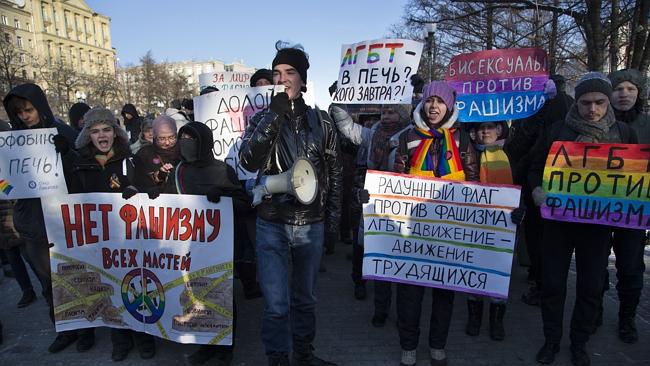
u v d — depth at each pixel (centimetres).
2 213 390
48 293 349
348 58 438
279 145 271
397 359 318
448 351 327
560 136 299
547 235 299
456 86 378
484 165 313
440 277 301
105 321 324
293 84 272
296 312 283
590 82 279
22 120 331
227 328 304
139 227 314
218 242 303
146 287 316
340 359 318
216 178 318
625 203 273
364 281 433
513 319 379
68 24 8019
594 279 287
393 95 406
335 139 284
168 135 333
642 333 345
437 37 1852
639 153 269
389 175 304
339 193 291
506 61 360
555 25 1289
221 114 407
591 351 321
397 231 307
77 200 318
